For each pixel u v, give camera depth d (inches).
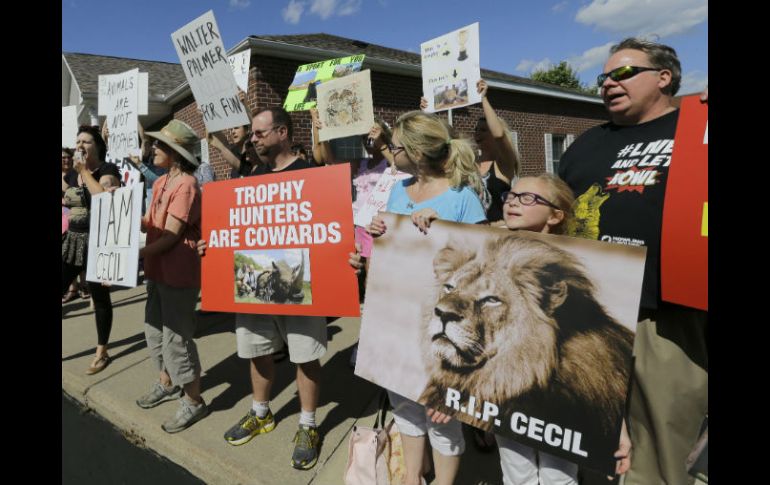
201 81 123.4
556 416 53.5
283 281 86.0
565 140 609.6
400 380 65.9
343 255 80.9
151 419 113.6
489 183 123.0
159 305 116.9
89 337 177.8
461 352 60.8
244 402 118.9
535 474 59.6
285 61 334.6
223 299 93.1
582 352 52.2
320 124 143.0
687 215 55.8
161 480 97.2
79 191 152.1
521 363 56.2
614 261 50.7
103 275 107.8
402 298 66.1
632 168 62.7
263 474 89.1
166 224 100.9
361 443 79.3
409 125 70.7
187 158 103.0
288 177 84.8
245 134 142.9
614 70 63.7
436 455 70.1
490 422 57.9
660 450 63.4
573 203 59.7
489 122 119.9
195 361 108.2
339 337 159.6
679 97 66.1
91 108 431.2
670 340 61.9
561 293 53.7
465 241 60.9
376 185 133.3
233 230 91.1
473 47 139.2
